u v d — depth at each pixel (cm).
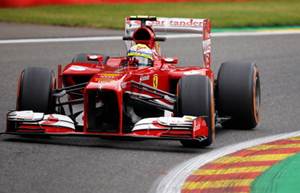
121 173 2934
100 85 3294
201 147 3422
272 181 2844
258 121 3959
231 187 2759
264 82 5494
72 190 2691
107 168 3000
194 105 3366
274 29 8688
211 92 3412
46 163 3050
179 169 3019
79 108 4297
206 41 4025
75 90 3581
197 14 9500
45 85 3484
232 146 3478
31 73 3509
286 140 3631
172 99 3484
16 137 3506
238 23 8906
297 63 6388
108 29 8225
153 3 10575
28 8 9669
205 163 3128
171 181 2841
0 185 2731
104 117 3384
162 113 3797
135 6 10175
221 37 7812
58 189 2698
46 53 6506
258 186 2772
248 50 7031
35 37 7419
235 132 3831
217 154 3297
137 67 3647
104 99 3347
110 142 3459
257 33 8231
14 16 8919
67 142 3431
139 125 3328
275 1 11769
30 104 3466
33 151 3241
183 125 3262
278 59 6569
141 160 3144
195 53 6781
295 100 4838
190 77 3422
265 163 3131
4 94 4800
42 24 8400
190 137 3247
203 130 3312
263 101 4775
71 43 7112
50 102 3503
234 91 3797
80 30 8062
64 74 3622
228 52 6888
